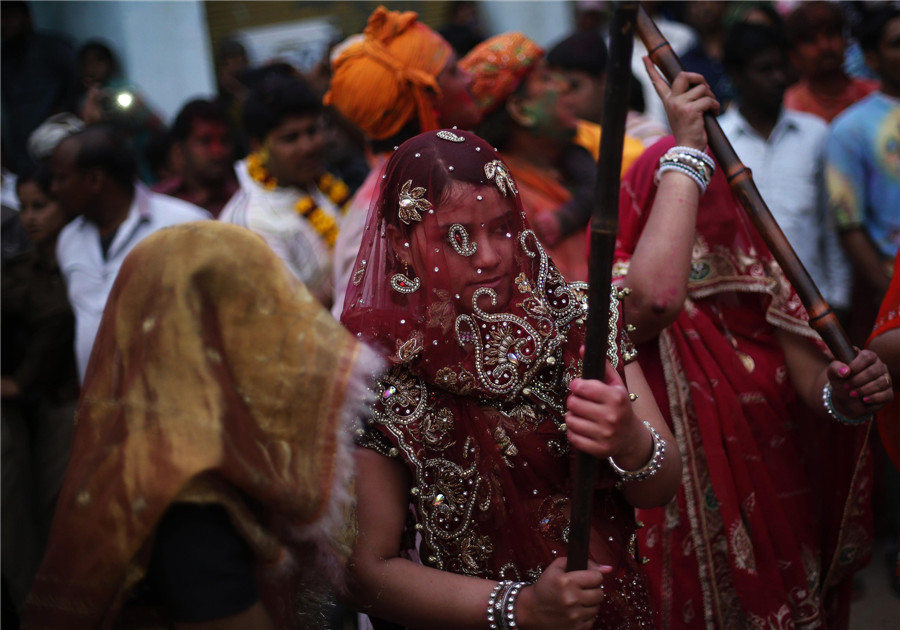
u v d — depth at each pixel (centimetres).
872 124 371
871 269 373
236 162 498
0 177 499
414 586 147
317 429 127
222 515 121
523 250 153
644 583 160
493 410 151
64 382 366
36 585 123
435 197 149
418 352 149
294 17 735
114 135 338
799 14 467
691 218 196
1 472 351
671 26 581
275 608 132
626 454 148
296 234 344
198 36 709
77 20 698
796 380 221
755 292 222
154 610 127
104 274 330
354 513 138
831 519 233
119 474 118
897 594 343
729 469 216
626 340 161
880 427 217
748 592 214
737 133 379
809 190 375
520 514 149
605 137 122
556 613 138
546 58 372
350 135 309
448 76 291
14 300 356
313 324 129
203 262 125
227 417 119
